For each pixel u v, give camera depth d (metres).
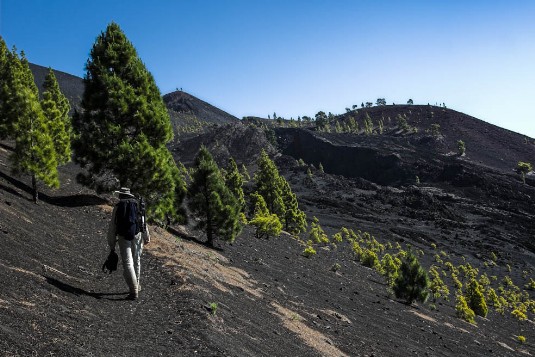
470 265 70.62
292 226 57.03
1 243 8.52
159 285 10.04
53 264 8.89
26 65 40.44
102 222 18.16
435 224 100.31
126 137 20.16
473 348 21.56
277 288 17.94
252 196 49.53
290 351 8.83
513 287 64.44
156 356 5.59
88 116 20.48
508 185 131.50
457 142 191.00
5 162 24.78
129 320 6.86
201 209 24.92
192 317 7.80
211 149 162.00
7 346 4.38
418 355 15.03
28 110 18.09
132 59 21.42
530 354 28.38
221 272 15.31
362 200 115.38
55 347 4.77
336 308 18.70
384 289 35.12
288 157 157.00
